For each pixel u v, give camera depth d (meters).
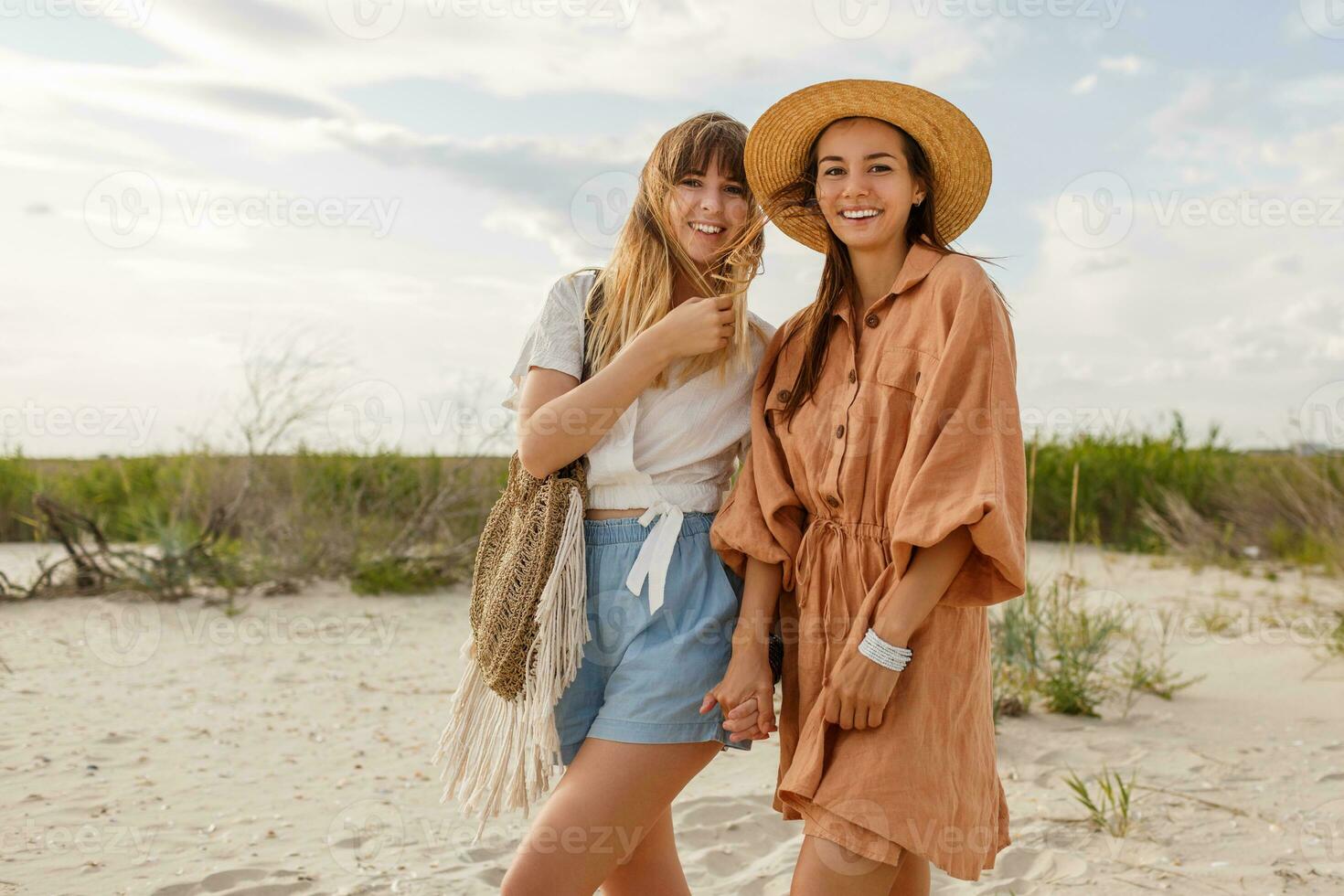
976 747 2.09
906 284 2.16
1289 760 4.34
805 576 2.20
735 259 2.40
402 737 4.76
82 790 3.96
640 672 2.16
